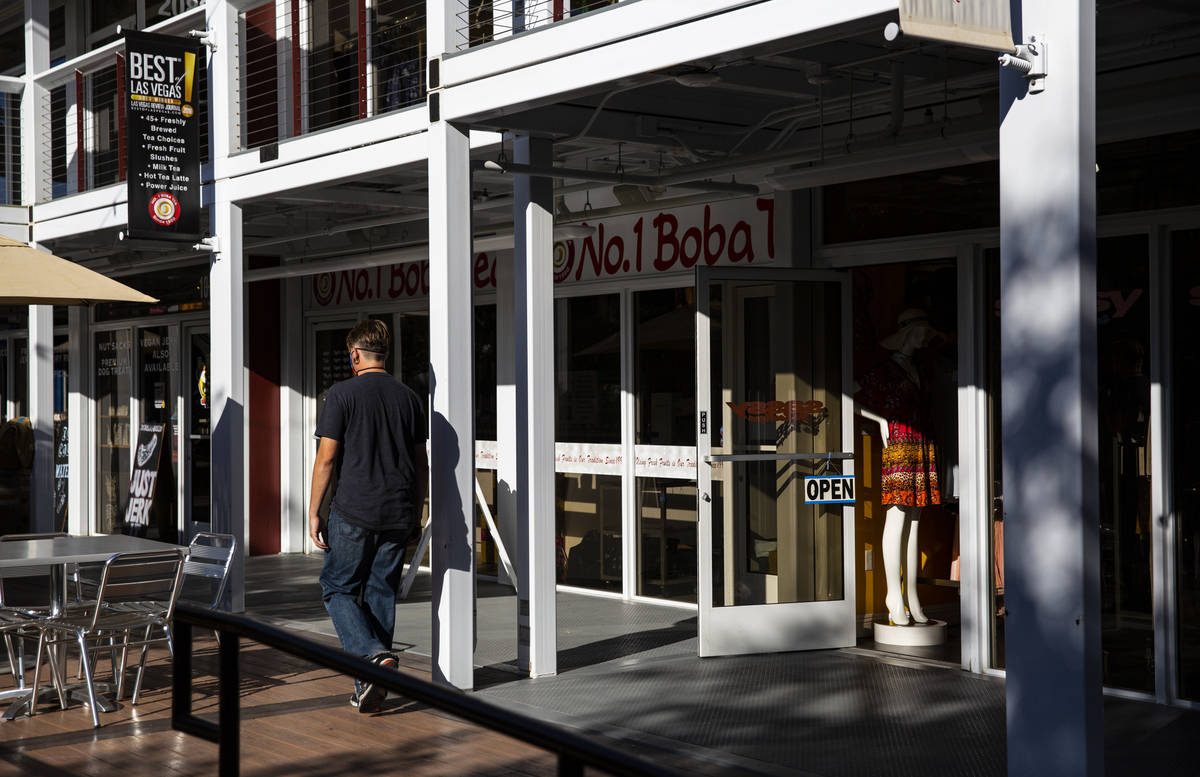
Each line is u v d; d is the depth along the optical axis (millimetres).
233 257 9336
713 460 7883
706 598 7844
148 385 14680
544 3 7891
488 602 10344
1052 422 4160
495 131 7055
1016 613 4238
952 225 7531
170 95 9172
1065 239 4137
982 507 7398
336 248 12812
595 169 8977
